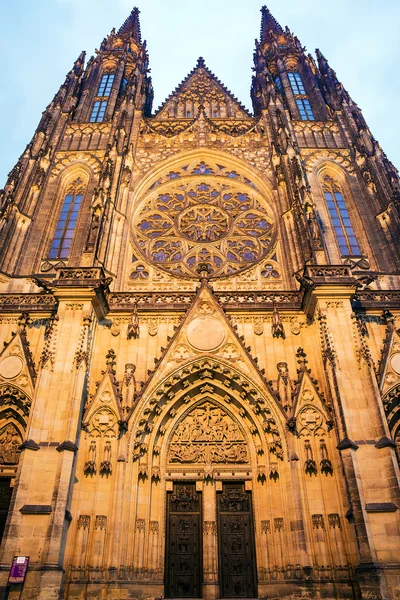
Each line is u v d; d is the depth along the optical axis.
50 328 39.28
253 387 39.19
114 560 31.88
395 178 56.06
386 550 29.58
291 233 52.16
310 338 42.25
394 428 39.12
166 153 63.62
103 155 62.97
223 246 53.81
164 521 36.19
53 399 35.59
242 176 61.88
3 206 52.53
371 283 48.44
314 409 37.56
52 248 54.12
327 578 31.58
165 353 40.53
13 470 37.91
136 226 56.09
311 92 78.31
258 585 33.50
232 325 42.25
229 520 36.69
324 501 34.09
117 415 37.16
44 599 27.62
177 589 34.12
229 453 39.06
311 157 63.19
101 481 34.91
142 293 45.34
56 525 30.16
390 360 40.59
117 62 86.00
